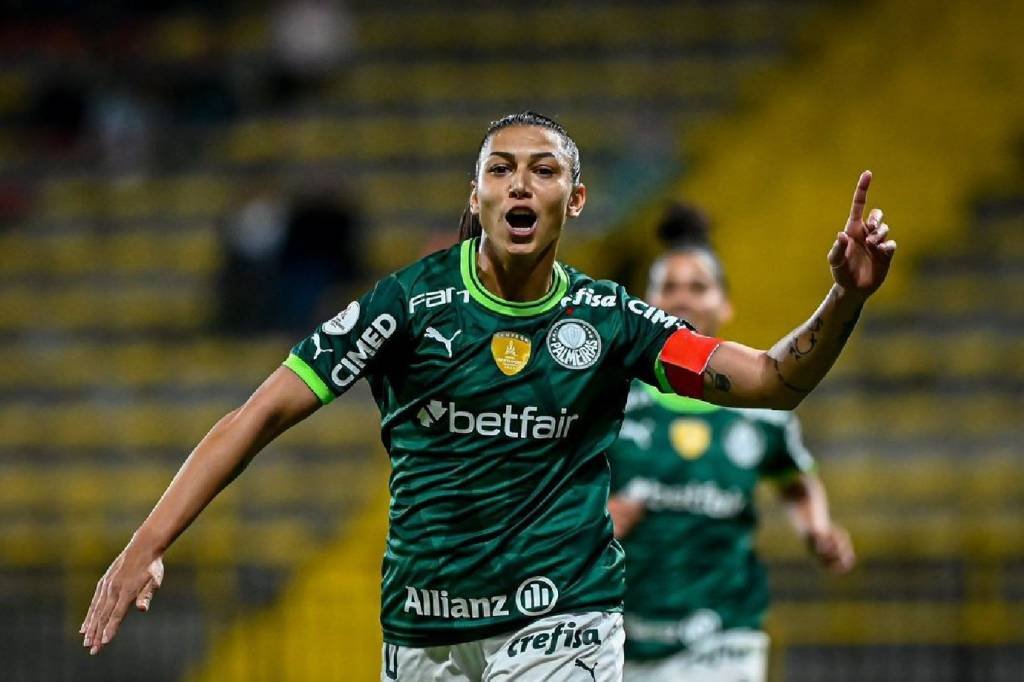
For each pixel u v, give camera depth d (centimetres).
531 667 1373
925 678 3434
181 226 5172
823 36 5447
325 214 4562
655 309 1403
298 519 3994
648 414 2100
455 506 1373
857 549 3638
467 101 5441
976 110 5056
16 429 4453
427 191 5109
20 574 3809
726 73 5369
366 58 5631
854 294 1260
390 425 1405
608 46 5547
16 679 3569
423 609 1401
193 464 1316
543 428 1366
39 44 5769
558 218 1363
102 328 4803
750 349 1346
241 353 4578
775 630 3475
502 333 1364
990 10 5416
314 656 3494
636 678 2092
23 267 5069
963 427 4075
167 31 5791
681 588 2078
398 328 1368
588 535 1391
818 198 4762
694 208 2178
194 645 3547
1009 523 3738
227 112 5503
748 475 2114
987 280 4525
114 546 4012
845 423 4097
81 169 5400
